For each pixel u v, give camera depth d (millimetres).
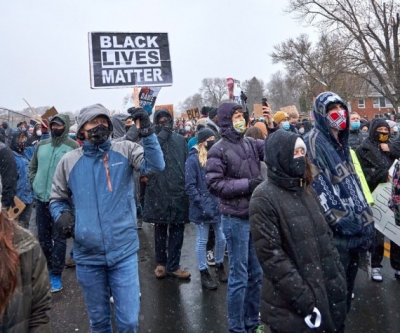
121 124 6035
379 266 4949
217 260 5086
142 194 7637
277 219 2510
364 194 3471
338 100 3145
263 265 2498
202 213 4820
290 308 2443
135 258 3082
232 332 3531
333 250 2645
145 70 4328
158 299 4641
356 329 3814
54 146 5062
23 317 1716
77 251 3000
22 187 6047
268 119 4574
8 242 1643
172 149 5062
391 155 4992
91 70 4168
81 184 2984
